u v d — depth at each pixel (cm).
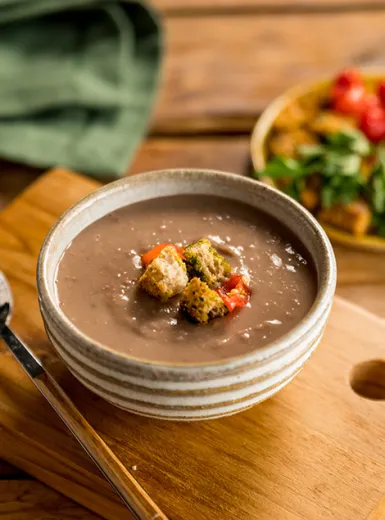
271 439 43
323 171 60
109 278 42
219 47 80
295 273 42
